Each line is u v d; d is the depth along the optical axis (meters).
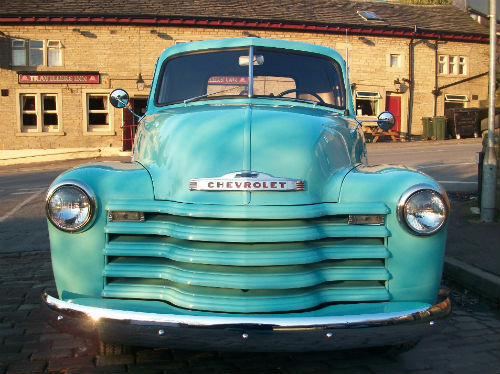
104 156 21.30
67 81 21.17
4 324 4.08
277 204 2.77
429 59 24.78
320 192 2.90
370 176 2.96
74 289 2.81
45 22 20.81
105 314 2.53
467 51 25.45
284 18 22.66
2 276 5.42
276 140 3.02
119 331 2.53
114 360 3.41
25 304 4.56
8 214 8.65
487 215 6.90
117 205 2.78
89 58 21.23
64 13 20.69
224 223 2.71
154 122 3.59
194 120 3.23
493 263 5.36
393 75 24.28
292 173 2.88
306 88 4.25
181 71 4.34
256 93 4.14
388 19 24.77
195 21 21.55
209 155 2.93
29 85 21.08
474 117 23.53
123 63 21.39
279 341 2.47
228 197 2.76
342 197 2.89
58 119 21.30
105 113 21.64
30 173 15.81
